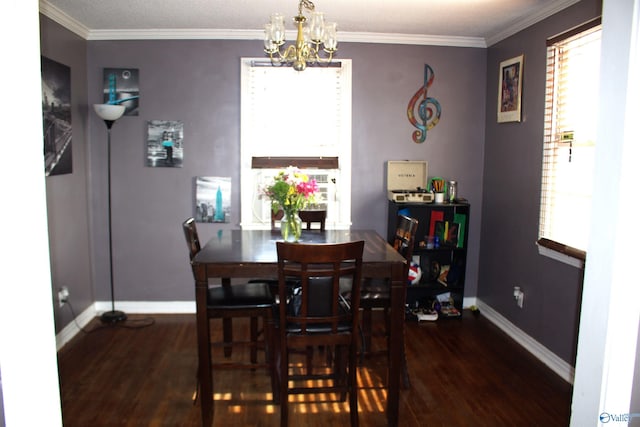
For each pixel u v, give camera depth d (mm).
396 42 4094
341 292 2912
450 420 2578
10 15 1016
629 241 1313
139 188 4105
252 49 4023
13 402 1101
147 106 4035
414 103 4172
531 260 3475
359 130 4160
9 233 1059
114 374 3080
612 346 1360
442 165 4250
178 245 4180
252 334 3125
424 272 4238
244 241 3016
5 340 1080
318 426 2529
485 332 3852
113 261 4168
